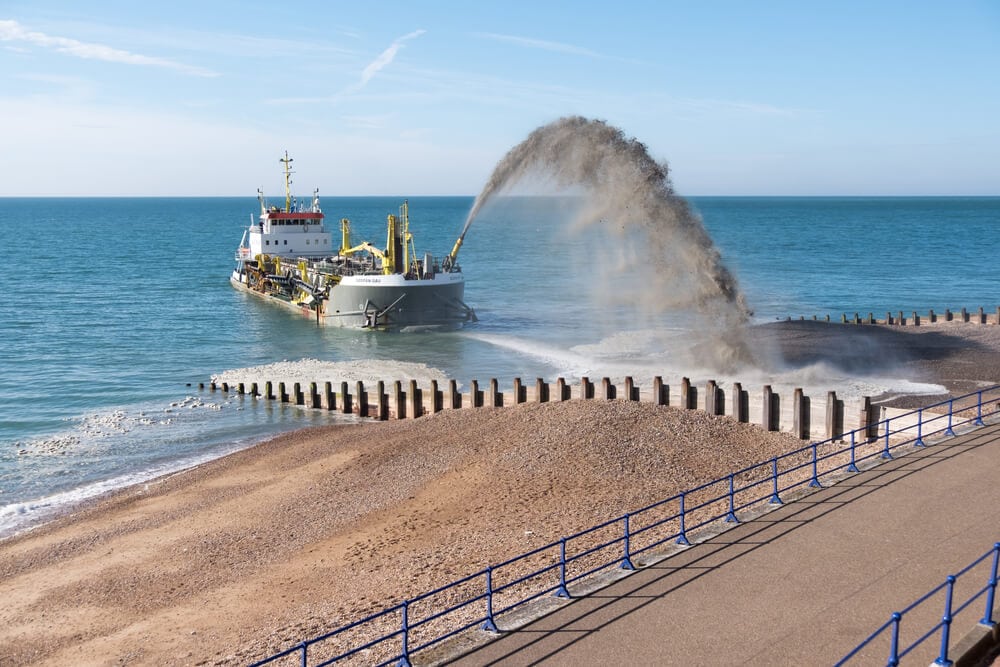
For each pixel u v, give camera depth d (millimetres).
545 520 23797
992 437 25922
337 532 25438
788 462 28531
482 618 15758
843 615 14578
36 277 118562
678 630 14258
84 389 51344
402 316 70438
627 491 25844
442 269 74125
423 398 43906
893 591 15422
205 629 19391
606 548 20328
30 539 27375
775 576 16250
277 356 61438
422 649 14977
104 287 107625
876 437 30547
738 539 18250
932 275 113000
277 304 89875
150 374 55750
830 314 78625
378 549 23266
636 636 14117
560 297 89312
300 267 85750
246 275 103688
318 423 42844
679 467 28047
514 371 52812
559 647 13883
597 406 33500
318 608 19453
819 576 16156
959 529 18312
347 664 15406
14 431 41781
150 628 19891
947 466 23000
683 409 33906
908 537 17953
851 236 199250
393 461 32250
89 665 18172
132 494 31812
